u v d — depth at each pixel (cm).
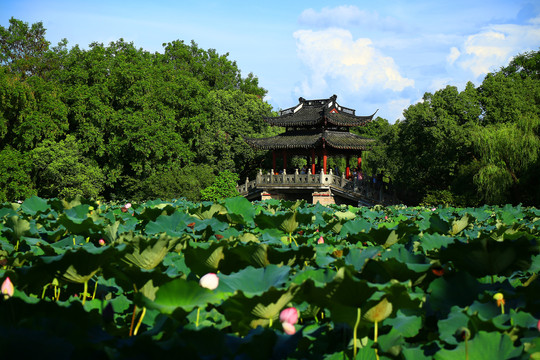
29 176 3459
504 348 204
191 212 727
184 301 240
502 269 322
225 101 4856
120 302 333
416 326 245
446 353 208
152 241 316
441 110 3384
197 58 6234
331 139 3956
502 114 3409
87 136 3809
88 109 3838
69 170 3459
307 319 306
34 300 259
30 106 3509
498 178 2834
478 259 322
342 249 401
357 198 3609
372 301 238
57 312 219
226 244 339
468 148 3412
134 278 284
